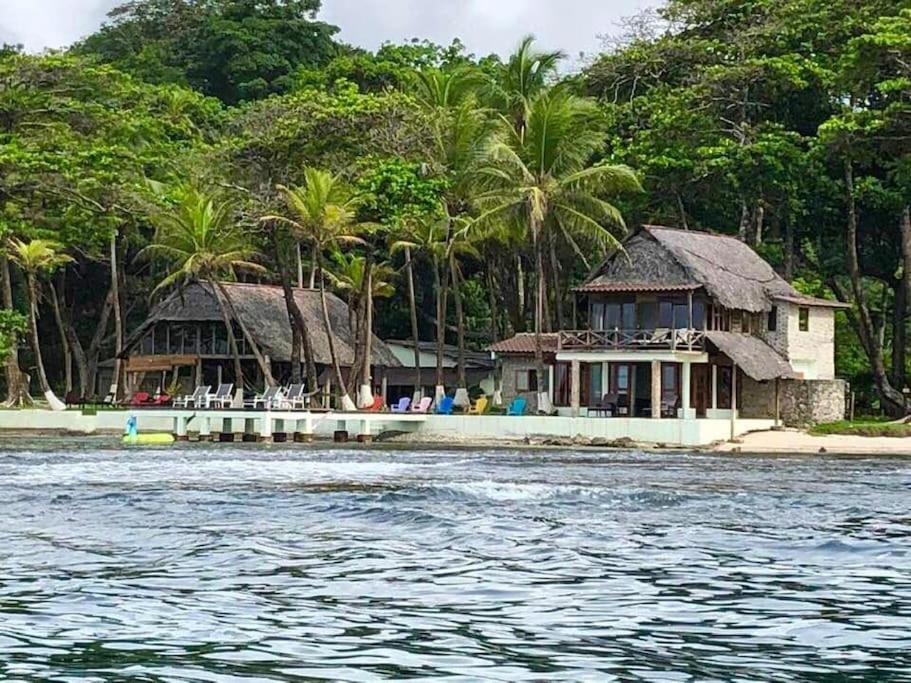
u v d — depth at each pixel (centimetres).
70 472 8912
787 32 18138
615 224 18175
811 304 16150
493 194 15850
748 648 3378
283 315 18725
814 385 15600
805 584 4322
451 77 19338
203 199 16662
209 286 18350
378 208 16500
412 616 3772
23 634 3491
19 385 18425
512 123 18800
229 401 15300
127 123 19462
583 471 9450
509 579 4397
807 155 16512
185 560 4791
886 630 3609
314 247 17475
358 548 5097
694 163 17475
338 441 14488
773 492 7594
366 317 16875
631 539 5369
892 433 14488
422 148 17238
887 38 14862
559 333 15488
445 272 18275
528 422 14112
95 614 3769
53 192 17788
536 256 15525
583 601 4016
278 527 5744
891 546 5194
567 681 3020
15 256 18225
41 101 18775
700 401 15425
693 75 19088
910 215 16938
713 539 5378
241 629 3575
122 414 16150
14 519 6016
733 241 16588
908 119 15288
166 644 3384
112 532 5566
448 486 7250
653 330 15100
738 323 15750
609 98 19975
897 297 17750
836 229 18438
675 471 9612
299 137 17250
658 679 3050
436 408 15738
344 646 3369
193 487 7688
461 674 3077
